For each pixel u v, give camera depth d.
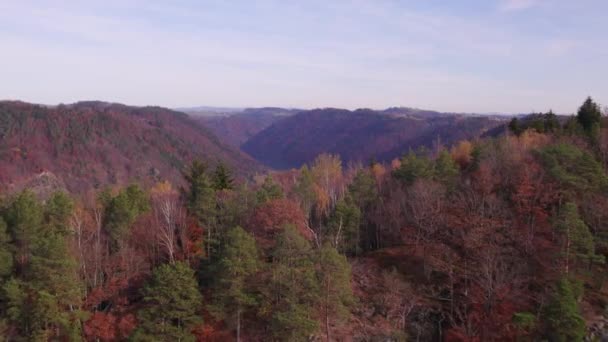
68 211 54.75
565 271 48.94
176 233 58.00
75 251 51.16
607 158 67.19
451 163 67.94
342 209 60.06
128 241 54.53
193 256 53.62
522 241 54.16
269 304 45.34
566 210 49.03
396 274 54.72
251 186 94.12
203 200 56.59
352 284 54.12
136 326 44.75
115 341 45.59
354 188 68.00
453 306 50.59
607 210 53.09
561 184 56.47
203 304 48.28
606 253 54.53
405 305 50.16
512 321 45.09
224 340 46.53
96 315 46.66
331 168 91.69
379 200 67.19
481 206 56.78
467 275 52.25
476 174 65.12
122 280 50.34
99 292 49.09
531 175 58.94
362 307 50.97
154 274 45.56
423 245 58.44
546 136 77.81
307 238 56.16
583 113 86.62
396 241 64.50
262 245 51.47
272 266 47.19
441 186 62.97
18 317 45.66
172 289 44.19
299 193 67.44
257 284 46.00
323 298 43.03
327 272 43.34
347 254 63.09
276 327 43.28
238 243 45.59
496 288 47.97
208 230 56.25
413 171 67.88
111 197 65.06
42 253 45.50
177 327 44.25
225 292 45.00
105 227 57.16
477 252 52.38
